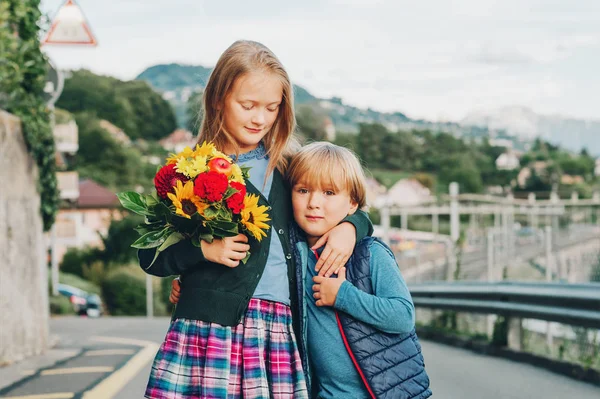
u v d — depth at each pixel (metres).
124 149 79.44
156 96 115.06
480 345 9.66
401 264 28.09
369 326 3.06
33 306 10.02
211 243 2.86
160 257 2.93
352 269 3.13
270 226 3.07
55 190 10.65
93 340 12.59
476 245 30.61
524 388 6.80
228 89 3.03
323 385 3.13
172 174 2.84
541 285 8.23
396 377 3.03
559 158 137.50
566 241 29.47
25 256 9.73
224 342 2.88
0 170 8.84
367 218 3.24
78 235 60.97
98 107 107.38
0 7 9.44
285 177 3.22
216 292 2.89
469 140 134.25
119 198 2.84
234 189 2.80
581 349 7.76
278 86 3.06
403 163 124.94
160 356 2.94
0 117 8.84
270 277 3.02
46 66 10.29
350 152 3.21
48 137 10.35
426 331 11.47
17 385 7.29
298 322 3.08
